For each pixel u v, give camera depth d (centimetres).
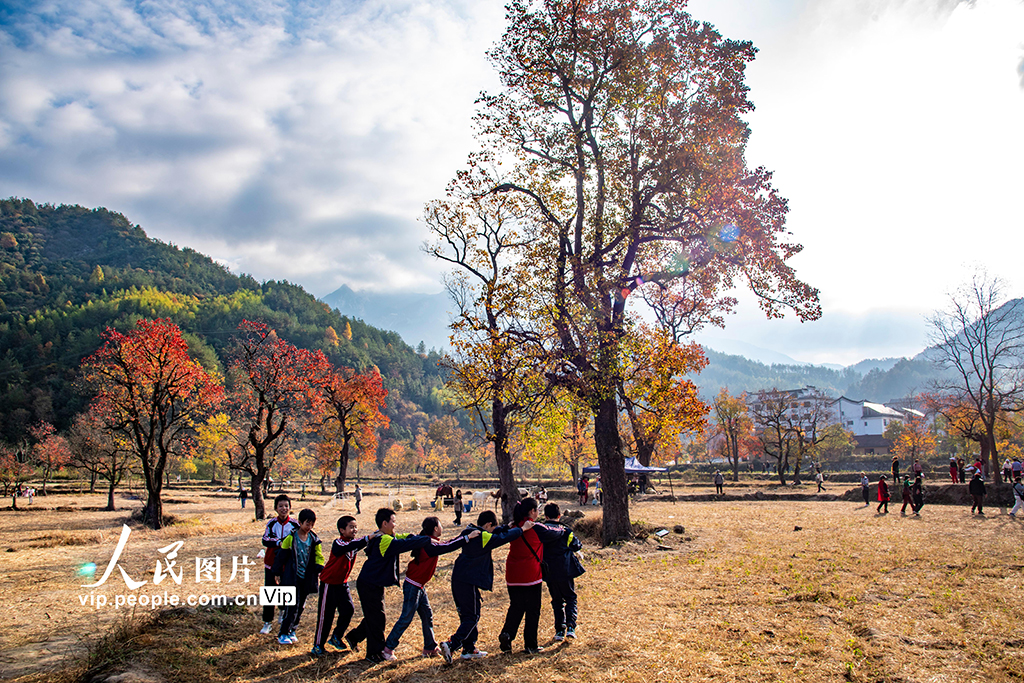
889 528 1745
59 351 11506
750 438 6838
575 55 1617
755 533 1750
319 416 5291
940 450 6562
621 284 1650
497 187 1827
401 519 3133
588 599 975
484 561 687
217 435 5769
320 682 608
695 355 1842
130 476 6181
